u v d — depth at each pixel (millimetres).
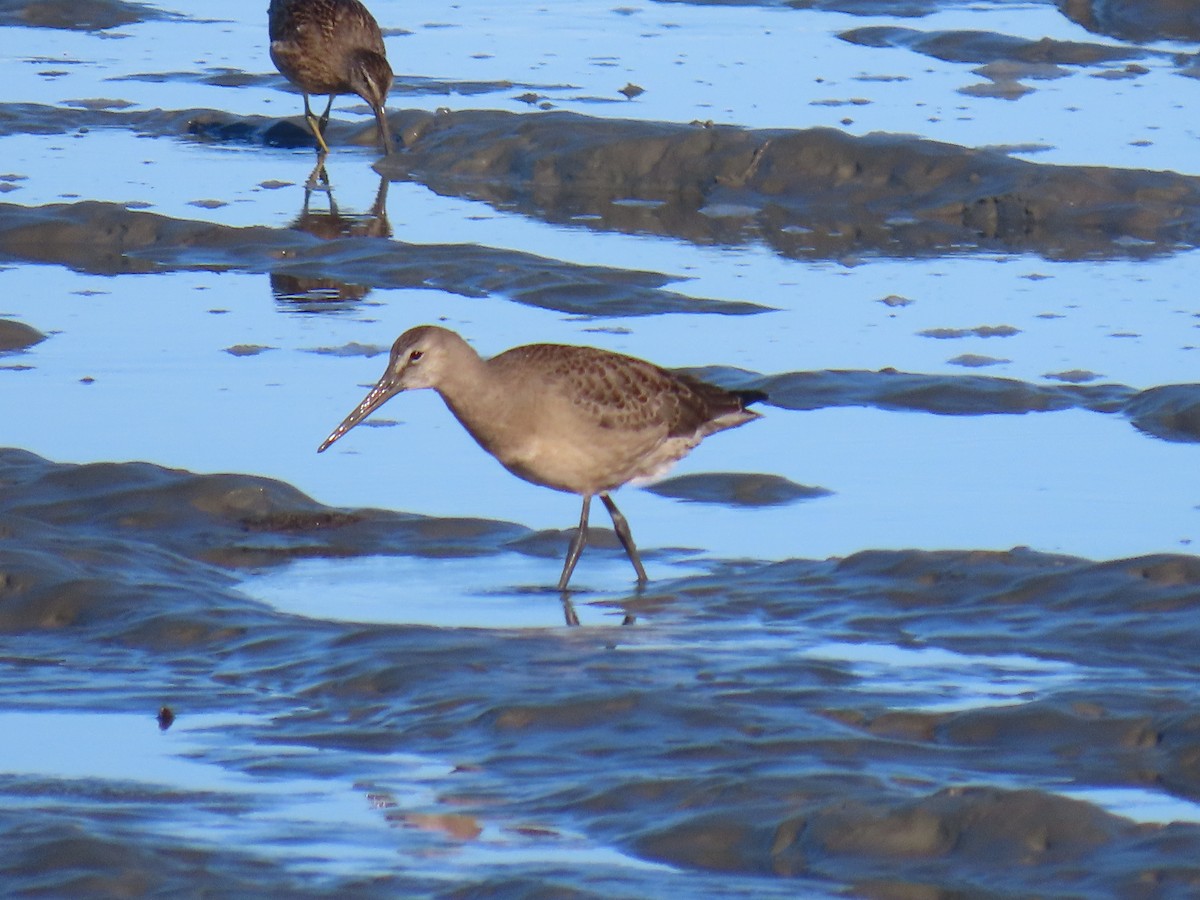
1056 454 14359
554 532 13078
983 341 17062
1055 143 23641
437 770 9211
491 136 23969
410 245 19750
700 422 12797
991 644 10938
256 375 15992
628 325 17469
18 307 17953
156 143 24797
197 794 8898
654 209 22266
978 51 28703
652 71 27703
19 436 14461
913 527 12938
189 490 13320
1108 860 8047
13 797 8828
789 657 10695
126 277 19078
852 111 25172
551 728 9633
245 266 19453
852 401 15508
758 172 22781
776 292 18672
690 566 12469
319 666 10570
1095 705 9727
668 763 9203
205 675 10586
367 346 16797
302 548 12766
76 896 7746
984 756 9320
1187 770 9125
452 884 7898
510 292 18469
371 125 25219
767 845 8281
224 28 31422
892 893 7883
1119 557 12156
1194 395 15203
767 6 32469
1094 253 20266
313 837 8406
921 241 20859
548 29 30828
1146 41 29953
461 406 12172
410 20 31484
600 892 7793
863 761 9250
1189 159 22906
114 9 31984
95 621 11312
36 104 26047
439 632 11023
